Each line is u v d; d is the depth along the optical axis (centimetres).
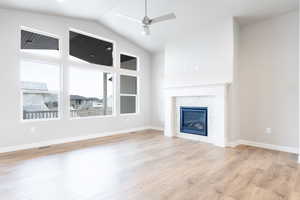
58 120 455
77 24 493
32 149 401
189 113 518
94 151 389
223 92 425
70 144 448
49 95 452
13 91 387
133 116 634
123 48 604
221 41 439
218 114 436
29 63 419
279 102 399
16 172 277
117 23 531
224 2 380
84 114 523
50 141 441
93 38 546
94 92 546
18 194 214
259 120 427
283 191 223
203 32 475
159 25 499
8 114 381
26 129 404
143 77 666
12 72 386
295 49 377
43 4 393
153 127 682
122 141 482
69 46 486
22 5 382
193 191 223
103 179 255
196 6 406
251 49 436
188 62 511
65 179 255
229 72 426
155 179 256
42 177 261
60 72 464
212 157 350
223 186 236
